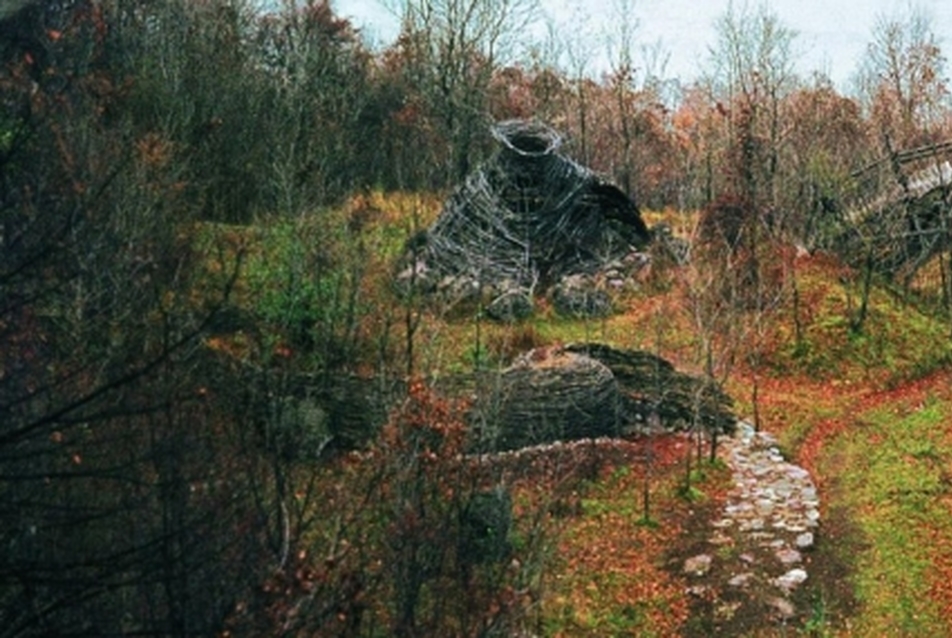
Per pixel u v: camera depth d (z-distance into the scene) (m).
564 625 13.91
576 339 27.36
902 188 34.94
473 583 10.91
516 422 19.08
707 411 21.95
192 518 8.14
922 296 32.84
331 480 12.00
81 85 15.66
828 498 19.03
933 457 20.70
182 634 7.48
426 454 11.43
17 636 7.21
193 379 9.84
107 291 11.49
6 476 7.04
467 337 25.58
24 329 8.46
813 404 24.92
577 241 32.72
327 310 20.06
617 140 53.03
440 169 39.62
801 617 14.59
